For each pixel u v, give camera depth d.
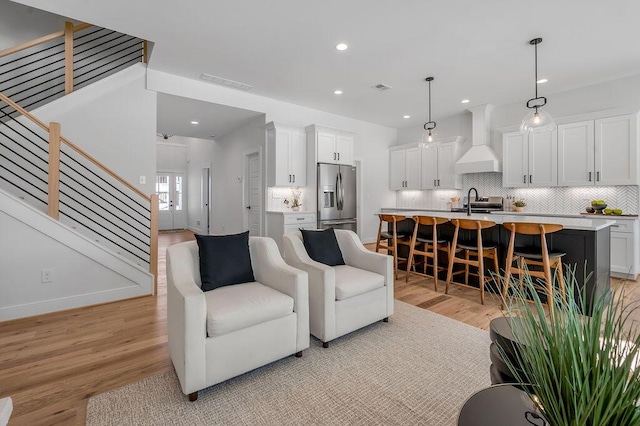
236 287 2.25
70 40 3.90
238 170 6.56
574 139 4.68
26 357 2.17
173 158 10.76
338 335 2.39
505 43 3.45
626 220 4.07
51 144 3.05
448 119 6.59
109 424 1.55
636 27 3.12
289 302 2.09
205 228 9.09
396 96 5.24
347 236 3.12
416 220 3.94
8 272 2.80
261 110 5.30
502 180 5.55
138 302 3.30
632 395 0.66
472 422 0.92
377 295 2.66
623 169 4.25
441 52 3.67
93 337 2.48
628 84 4.38
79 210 3.90
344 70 4.20
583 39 3.36
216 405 1.70
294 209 5.86
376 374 1.99
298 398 1.75
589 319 0.76
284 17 2.97
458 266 4.01
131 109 4.15
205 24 3.10
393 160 7.42
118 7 2.82
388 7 2.81
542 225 2.78
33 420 1.56
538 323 0.82
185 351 1.67
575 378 0.71
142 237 4.25
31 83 4.30
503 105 5.67
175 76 4.41
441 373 1.99
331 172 5.74
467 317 2.89
